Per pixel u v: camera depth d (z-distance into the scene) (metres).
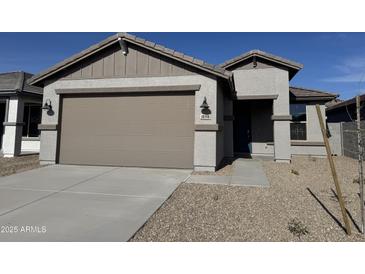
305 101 13.80
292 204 5.52
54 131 10.35
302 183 7.54
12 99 13.54
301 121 13.88
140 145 9.79
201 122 9.25
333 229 4.23
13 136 13.38
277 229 4.23
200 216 4.78
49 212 4.84
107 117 10.11
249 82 12.62
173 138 9.57
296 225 4.13
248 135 14.48
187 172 8.91
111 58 10.11
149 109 9.81
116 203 5.42
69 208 5.08
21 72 15.39
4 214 4.72
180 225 4.36
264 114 14.30
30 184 7.07
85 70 10.27
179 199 5.79
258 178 8.04
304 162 11.66
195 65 9.18
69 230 4.03
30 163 10.84
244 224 4.43
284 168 10.05
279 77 12.31
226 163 11.26
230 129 13.09
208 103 9.23
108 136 10.06
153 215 4.77
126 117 9.97
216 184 7.19
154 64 9.76
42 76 10.36
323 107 13.56
